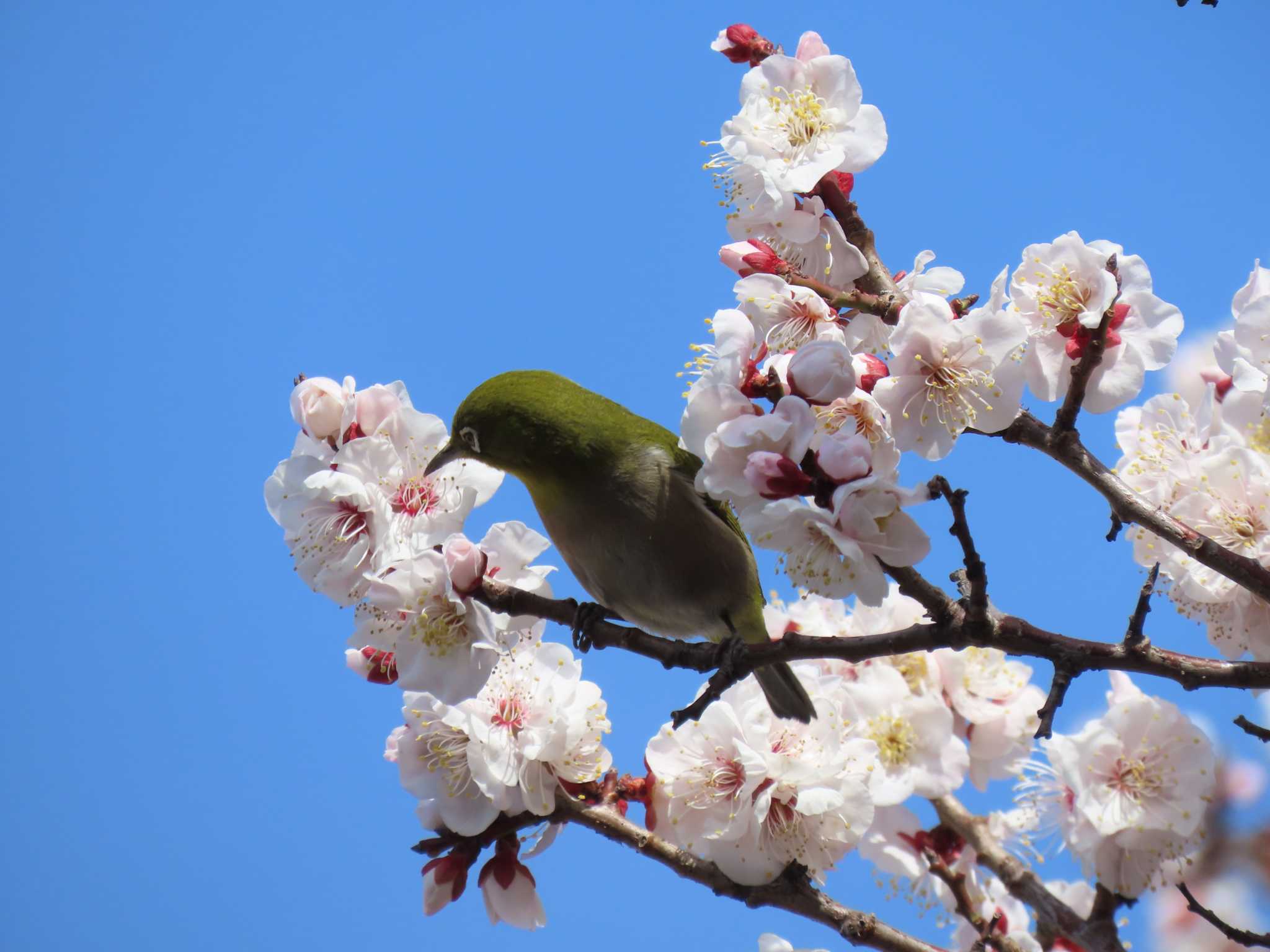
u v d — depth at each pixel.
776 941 8.98
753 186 9.66
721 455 7.40
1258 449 8.75
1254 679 7.22
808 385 7.46
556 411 10.28
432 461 9.09
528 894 9.13
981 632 7.39
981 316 7.98
